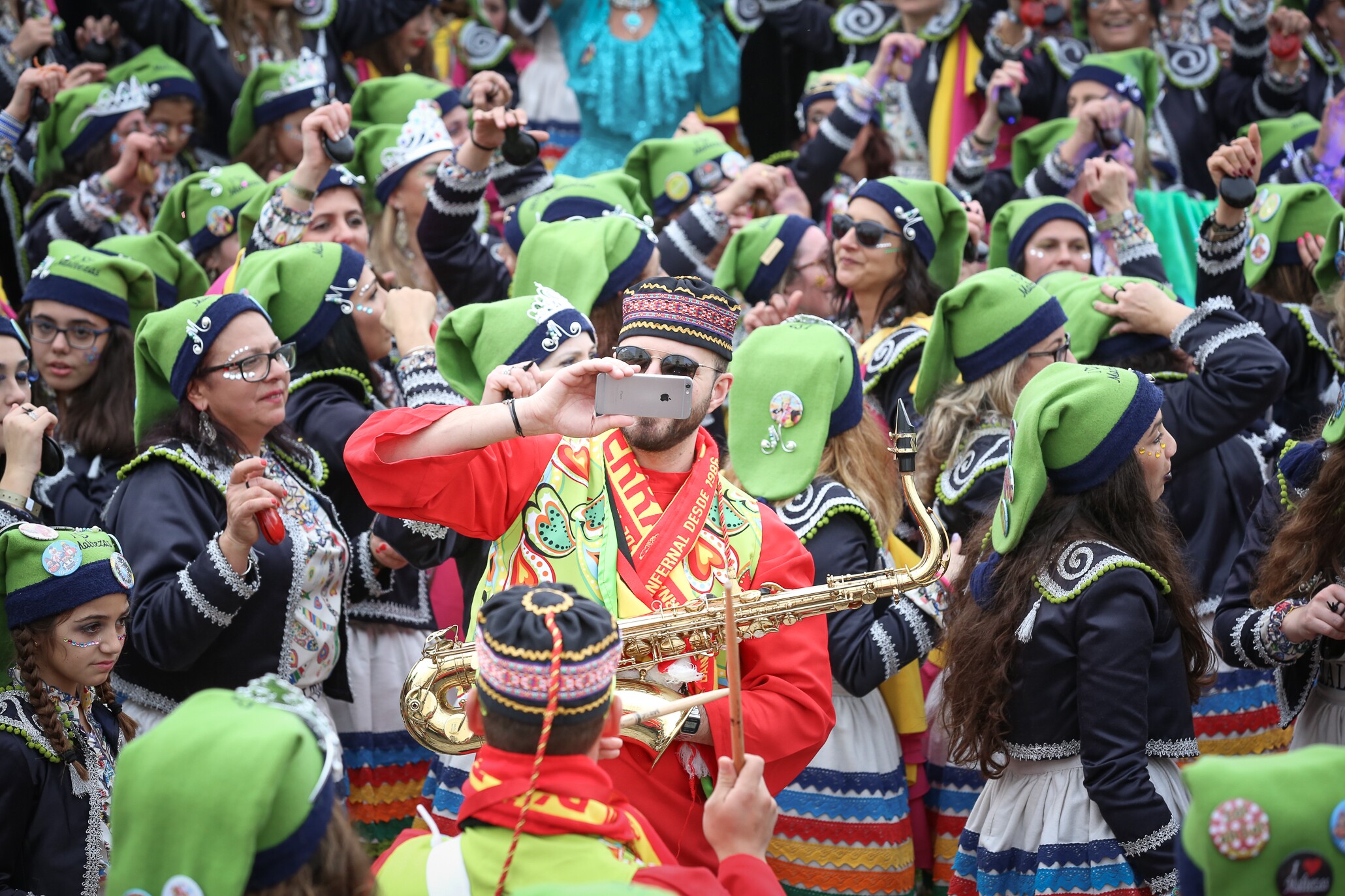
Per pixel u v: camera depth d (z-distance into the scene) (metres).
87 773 4.22
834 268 7.16
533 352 5.18
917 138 9.45
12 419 4.93
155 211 8.52
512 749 2.88
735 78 9.91
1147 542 4.43
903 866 5.12
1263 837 2.56
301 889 2.55
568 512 3.81
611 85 9.44
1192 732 4.40
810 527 4.87
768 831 3.06
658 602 3.77
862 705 5.17
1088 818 4.27
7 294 8.11
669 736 3.65
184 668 4.59
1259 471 6.11
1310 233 7.18
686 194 8.19
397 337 5.69
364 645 5.72
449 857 2.89
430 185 7.46
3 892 3.98
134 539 4.72
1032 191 8.41
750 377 5.09
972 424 5.65
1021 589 4.42
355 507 5.66
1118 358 6.06
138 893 2.48
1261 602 4.87
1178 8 10.01
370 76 9.71
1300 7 9.93
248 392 4.95
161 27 9.06
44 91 7.61
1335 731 4.73
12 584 4.16
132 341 6.22
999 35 9.34
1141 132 8.83
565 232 6.06
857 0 9.97
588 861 2.82
